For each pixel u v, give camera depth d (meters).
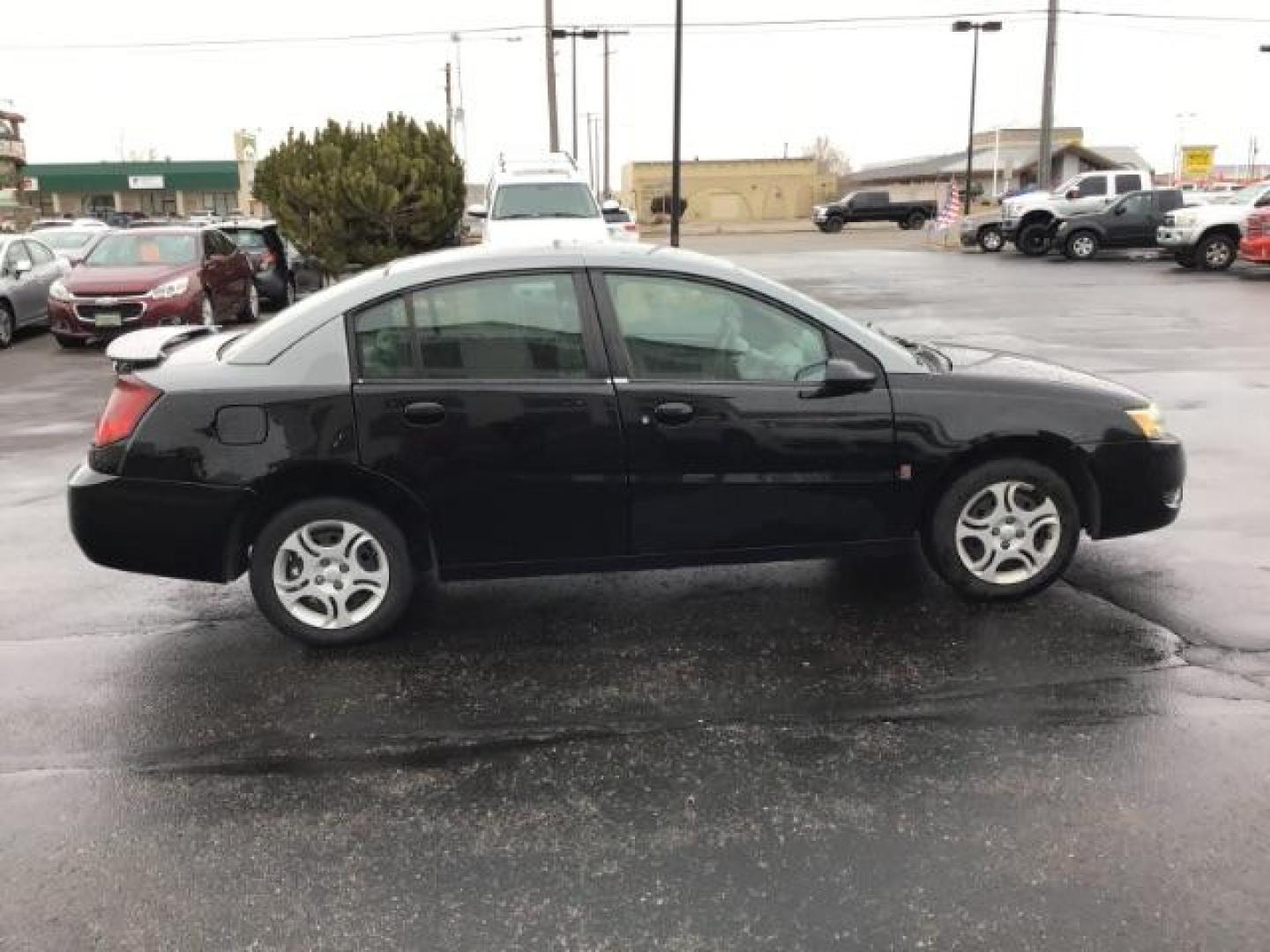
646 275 4.52
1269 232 20.94
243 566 4.58
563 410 4.42
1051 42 35.41
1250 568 5.32
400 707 4.08
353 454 4.36
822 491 4.60
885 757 3.64
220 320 15.74
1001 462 4.73
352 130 22.33
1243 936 2.73
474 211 19.36
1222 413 8.97
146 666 4.49
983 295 19.81
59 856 3.18
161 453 4.33
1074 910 2.85
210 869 3.11
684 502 4.54
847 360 4.55
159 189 85.00
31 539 6.25
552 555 4.56
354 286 4.52
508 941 2.78
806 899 2.92
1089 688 4.09
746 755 3.68
